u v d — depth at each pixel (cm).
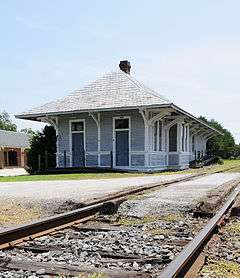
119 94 2616
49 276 353
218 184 1340
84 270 363
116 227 604
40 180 1739
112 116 2628
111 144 2628
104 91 2714
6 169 5025
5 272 365
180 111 2559
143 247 470
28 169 2905
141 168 2508
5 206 814
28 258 422
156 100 2392
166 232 572
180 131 2956
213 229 526
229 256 425
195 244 392
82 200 862
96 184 1384
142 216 715
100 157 2655
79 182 1526
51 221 569
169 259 404
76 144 2742
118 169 2511
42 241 503
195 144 4059
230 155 8212
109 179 1714
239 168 3020
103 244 491
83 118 2709
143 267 387
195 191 1086
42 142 2852
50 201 873
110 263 400
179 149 2967
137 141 2548
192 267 362
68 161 2748
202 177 1828
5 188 1251
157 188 1178
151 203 845
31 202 864
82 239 522
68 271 362
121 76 2827
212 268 381
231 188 1066
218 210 691
